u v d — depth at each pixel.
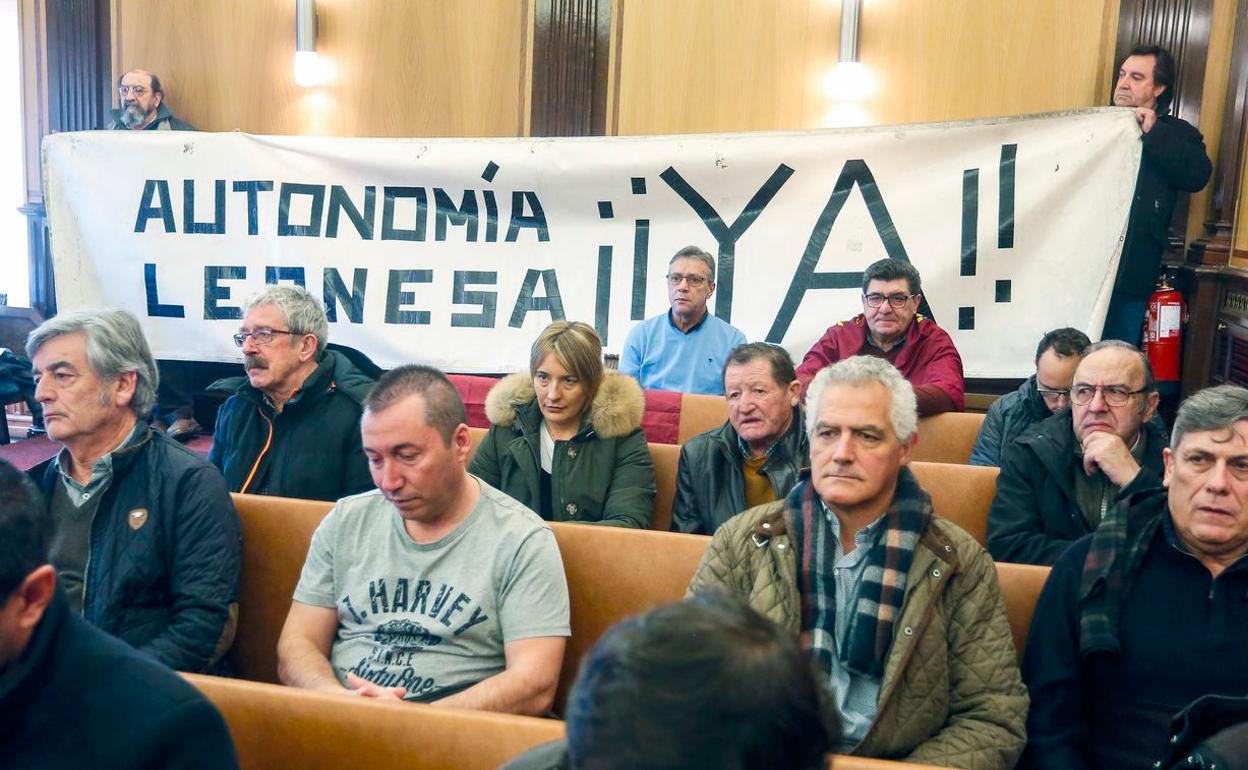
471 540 2.29
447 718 1.75
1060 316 5.00
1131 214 5.06
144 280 5.82
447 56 6.16
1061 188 4.96
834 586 2.08
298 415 3.28
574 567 2.49
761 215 5.32
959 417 4.07
